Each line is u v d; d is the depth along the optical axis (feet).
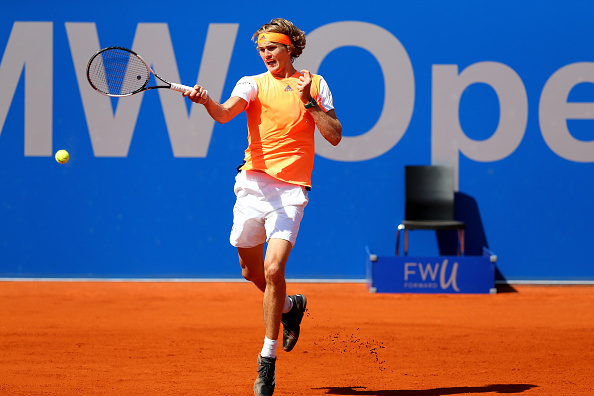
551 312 78.43
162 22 96.07
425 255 98.02
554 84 95.81
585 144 95.96
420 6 96.07
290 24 43.37
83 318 73.97
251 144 43.14
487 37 95.96
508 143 96.43
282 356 55.83
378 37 96.22
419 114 96.73
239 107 41.50
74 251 97.76
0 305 81.71
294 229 41.60
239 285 96.12
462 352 57.67
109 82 44.57
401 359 54.90
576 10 95.25
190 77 96.43
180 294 89.86
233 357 55.06
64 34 96.22
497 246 96.99
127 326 69.56
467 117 96.53
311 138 43.16
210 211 97.50
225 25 96.02
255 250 44.65
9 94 96.58
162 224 97.66
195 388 44.60
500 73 95.96
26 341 61.46
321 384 46.34
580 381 47.50
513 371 50.70
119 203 97.45
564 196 96.27
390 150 96.94
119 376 48.06
